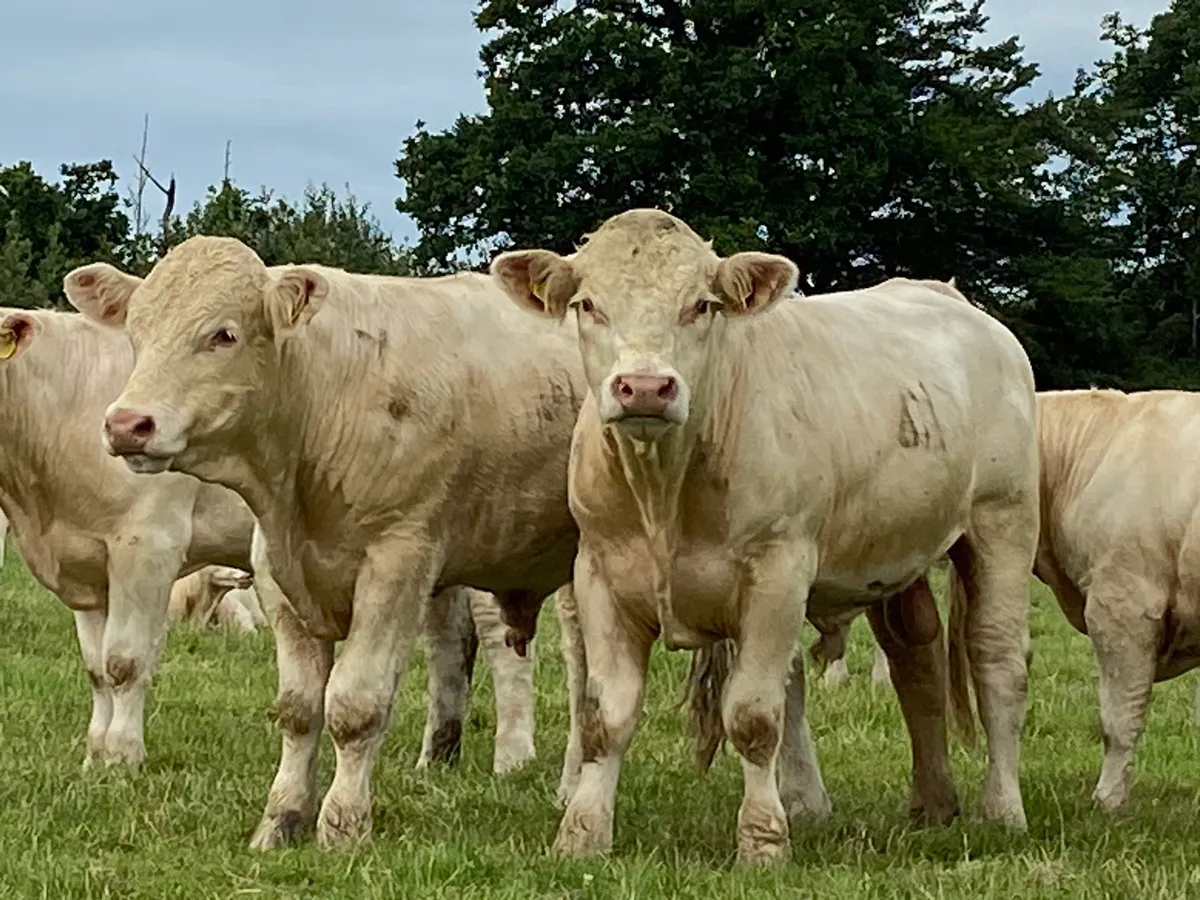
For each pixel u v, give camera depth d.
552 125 31.50
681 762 8.72
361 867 5.89
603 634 6.32
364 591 6.57
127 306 6.39
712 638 6.36
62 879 5.79
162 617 8.46
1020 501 7.42
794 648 6.24
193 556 9.02
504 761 8.75
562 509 7.12
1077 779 8.52
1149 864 6.17
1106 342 35.25
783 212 30.58
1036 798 7.78
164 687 10.90
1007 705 7.33
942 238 34.09
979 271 34.72
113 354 8.41
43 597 16.00
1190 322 43.19
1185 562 7.79
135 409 5.90
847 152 30.75
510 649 8.85
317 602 6.69
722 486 6.00
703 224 29.50
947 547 7.13
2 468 8.28
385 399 6.54
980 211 33.56
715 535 6.06
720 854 6.45
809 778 7.50
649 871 5.82
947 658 7.64
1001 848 6.65
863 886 5.75
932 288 7.76
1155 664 7.94
